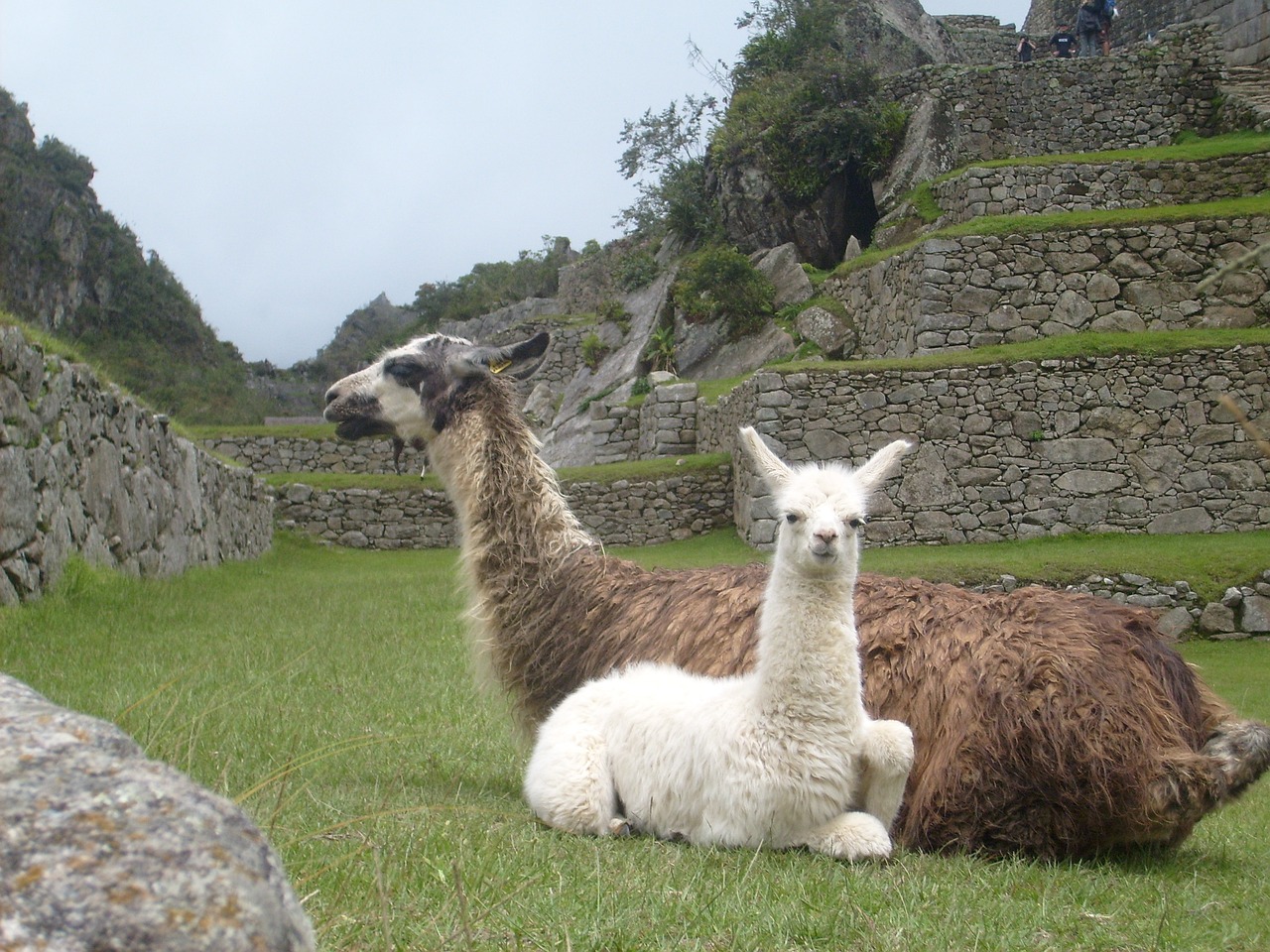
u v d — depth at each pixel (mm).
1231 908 3461
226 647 8734
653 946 2709
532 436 5707
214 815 1492
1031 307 21906
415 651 9227
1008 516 18375
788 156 30734
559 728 4199
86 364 11289
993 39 40625
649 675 4324
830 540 3592
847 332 25578
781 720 3725
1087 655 4086
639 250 38812
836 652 3715
